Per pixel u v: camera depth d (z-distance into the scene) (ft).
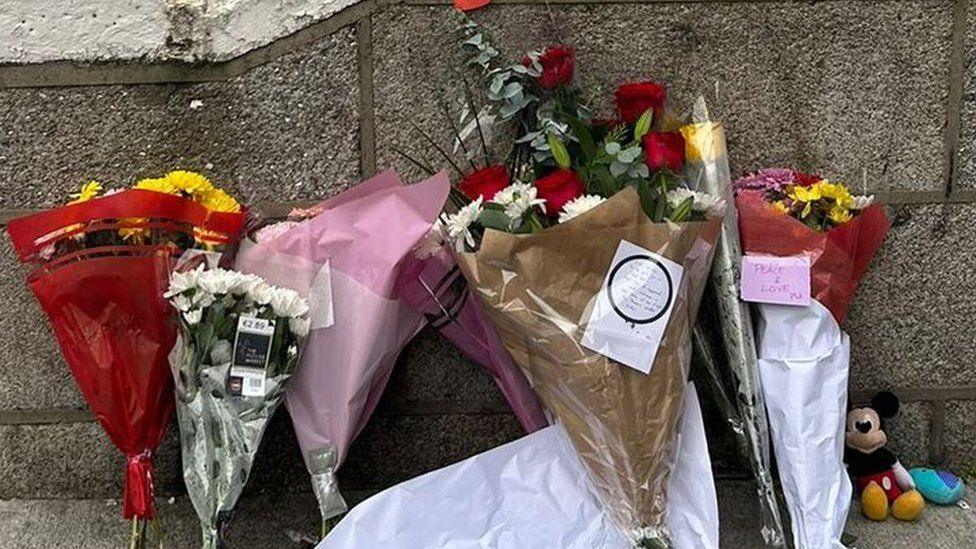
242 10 4.62
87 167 4.69
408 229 4.17
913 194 5.03
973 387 5.18
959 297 5.11
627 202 3.97
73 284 3.99
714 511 4.18
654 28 4.82
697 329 4.66
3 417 4.81
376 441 4.98
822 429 4.42
